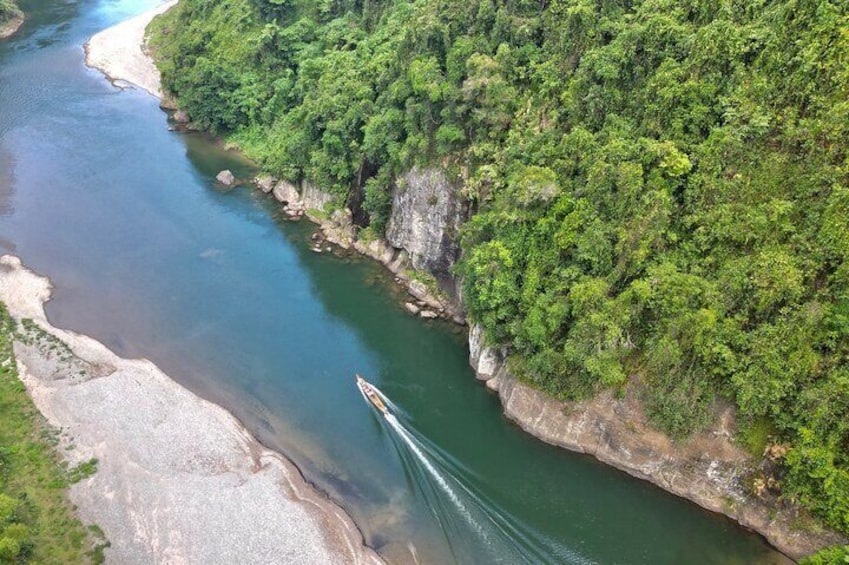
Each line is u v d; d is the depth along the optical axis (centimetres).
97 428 5272
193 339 6388
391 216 7269
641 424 4809
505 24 6306
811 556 4175
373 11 9506
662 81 5038
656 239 4797
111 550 4369
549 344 5122
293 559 4322
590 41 5697
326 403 5688
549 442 5278
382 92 7394
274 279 7262
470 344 6059
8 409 5406
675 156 4772
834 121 4309
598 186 5012
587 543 4588
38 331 6362
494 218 5488
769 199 4544
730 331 4438
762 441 4434
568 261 5188
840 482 4053
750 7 4981
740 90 4766
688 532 4656
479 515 4747
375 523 4672
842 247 4156
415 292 6981
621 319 4712
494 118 5981
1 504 4403
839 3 4444
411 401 5725
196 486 4806
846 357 4125
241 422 5472
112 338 6353
